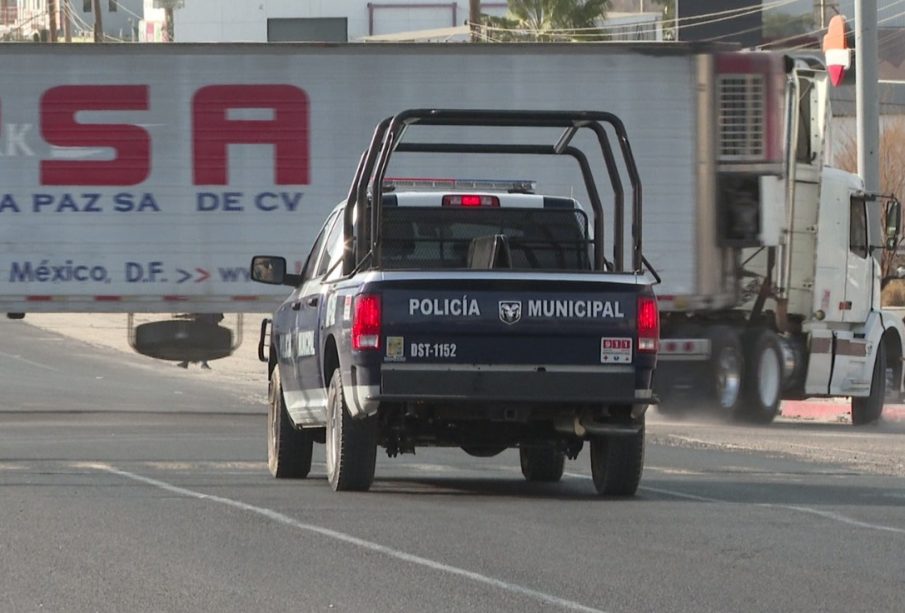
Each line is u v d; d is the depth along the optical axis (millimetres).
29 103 89312
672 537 37250
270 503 42688
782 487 49062
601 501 44312
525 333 42250
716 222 88750
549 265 47938
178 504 42344
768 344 87312
